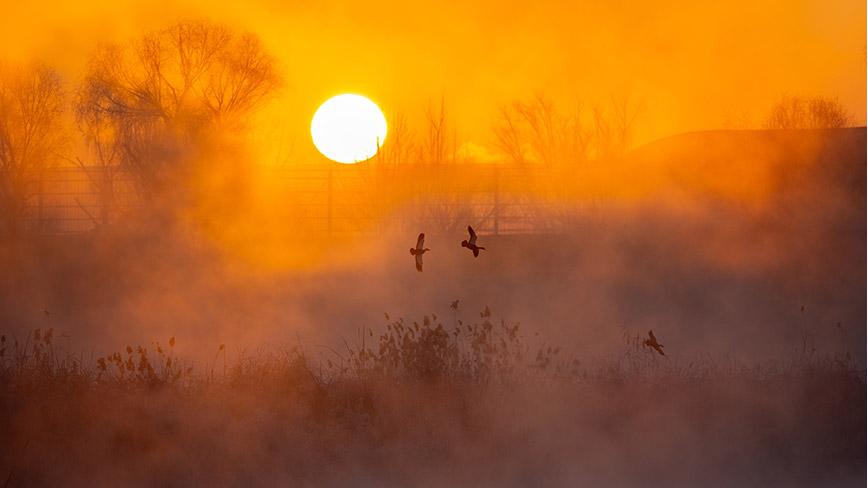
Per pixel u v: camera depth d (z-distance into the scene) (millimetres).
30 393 48625
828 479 41500
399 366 53500
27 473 41750
